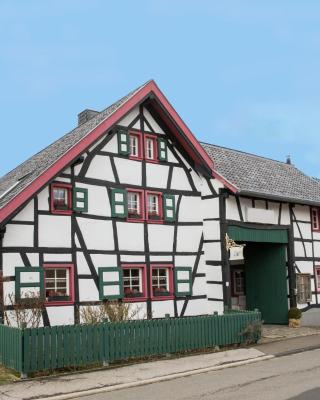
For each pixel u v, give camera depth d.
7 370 10.69
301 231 20.98
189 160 18.30
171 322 12.68
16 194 13.55
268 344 14.51
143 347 12.08
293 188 21.42
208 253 17.94
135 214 16.36
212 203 18.05
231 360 11.95
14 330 10.54
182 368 11.03
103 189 15.70
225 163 20.02
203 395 8.53
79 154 14.83
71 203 14.89
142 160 16.89
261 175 20.91
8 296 13.27
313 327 19.39
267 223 19.27
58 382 9.75
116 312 13.70
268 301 20.61
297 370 10.63
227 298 17.22
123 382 9.76
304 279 20.80
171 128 17.69
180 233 17.52
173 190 17.61
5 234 13.48
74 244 14.78
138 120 17.03
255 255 21.20
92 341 11.23
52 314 13.99
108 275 15.30
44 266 14.07
